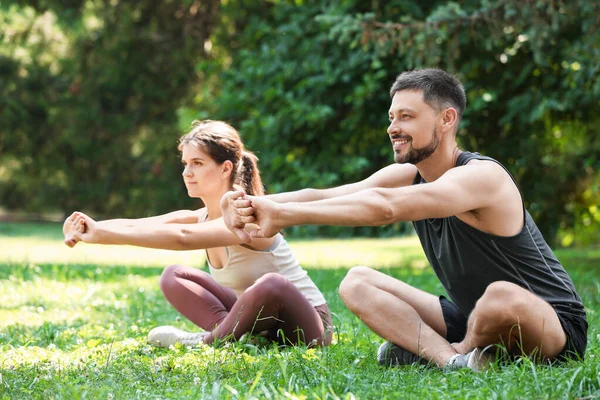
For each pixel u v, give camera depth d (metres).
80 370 5.88
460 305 6.00
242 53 19.58
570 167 19.44
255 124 18.64
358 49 17.94
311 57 18.45
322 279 12.80
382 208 5.05
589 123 18.17
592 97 15.45
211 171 6.84
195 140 6.84
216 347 6.50
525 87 17.67
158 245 6.02
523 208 5.62
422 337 5.88
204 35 25.38
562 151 19.48
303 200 6.13
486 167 5.44
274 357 5.85
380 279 6.10
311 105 18.59
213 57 25.67
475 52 17.00
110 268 14.94
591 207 20.98
